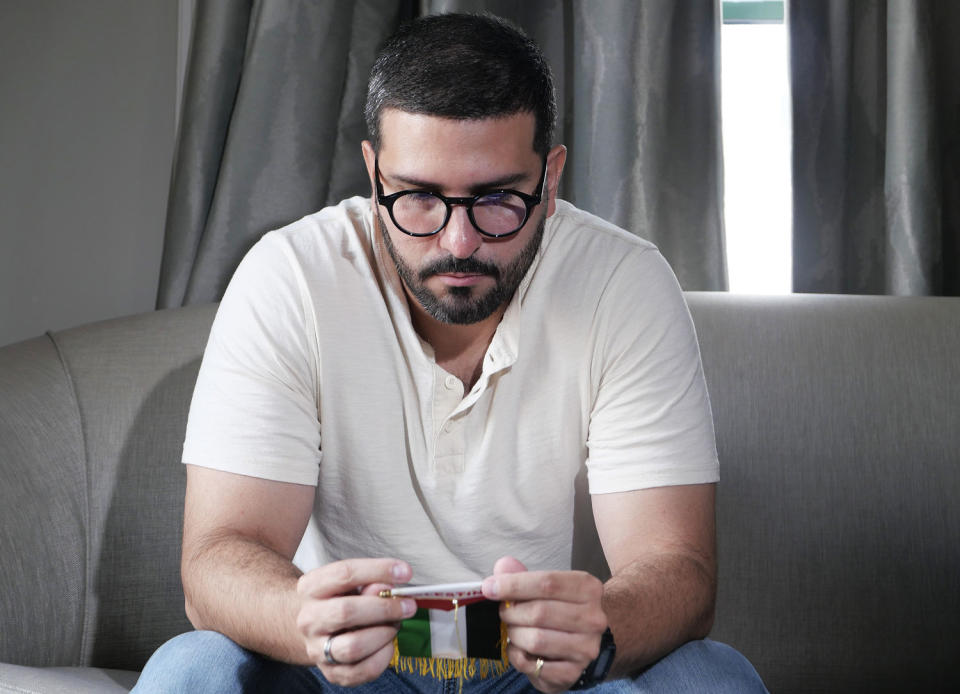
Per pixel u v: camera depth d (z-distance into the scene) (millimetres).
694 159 1698
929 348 1479
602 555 1279
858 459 1432
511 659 854
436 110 938
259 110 1645
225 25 1677
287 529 1053
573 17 1682
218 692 874
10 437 1312
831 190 1702
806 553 1417
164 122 1879
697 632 975
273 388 1069
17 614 1226
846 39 1687
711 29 1682
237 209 1647
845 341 1483
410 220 973
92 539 1371
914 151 1629
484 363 1089
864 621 1410
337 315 1104
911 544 1418
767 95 1886
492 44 962
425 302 1012
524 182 976
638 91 1640
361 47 1713
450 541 1126
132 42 1864
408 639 859
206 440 1054
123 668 1379
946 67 1715
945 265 1744
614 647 848
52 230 1876
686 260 1707
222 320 1117
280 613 873
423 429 1108
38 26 1851
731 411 1443
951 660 1409
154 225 1892
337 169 1727
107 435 1404
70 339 1489
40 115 1860
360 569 837
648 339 1115
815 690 1409
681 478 1078
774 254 1900
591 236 1169
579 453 1154
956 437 1439
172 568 1397
